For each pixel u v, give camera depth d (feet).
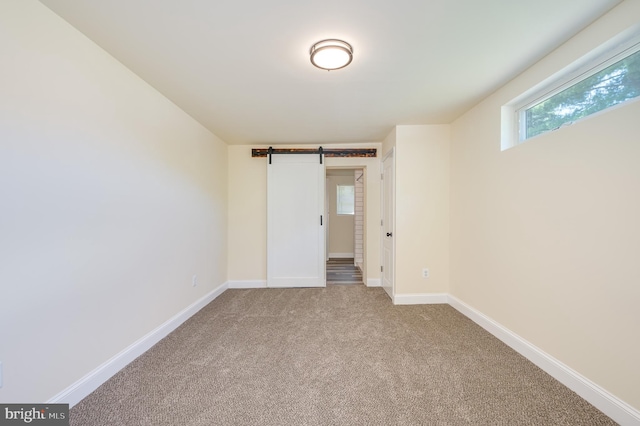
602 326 4.94
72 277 5.15
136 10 4.62
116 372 6.20
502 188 7.74
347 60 5.88
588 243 5.21
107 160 5.97
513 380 5.91
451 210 10.75
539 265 6.42
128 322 6.65
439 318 9.47
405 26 5.09
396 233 10.96
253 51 5.87
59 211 4.89
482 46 5.74
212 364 6.61
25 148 4.33
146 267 7.32
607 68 5.17
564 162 5.74
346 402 5.27
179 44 5.62
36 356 4.51
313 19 4.88
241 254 13.76
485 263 8.57
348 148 13.70
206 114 9.55
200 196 10.55
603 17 4.83
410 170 10.90
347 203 22.98
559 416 4.85
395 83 7.39
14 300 4.20
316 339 7.96
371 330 8.54
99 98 5.74
